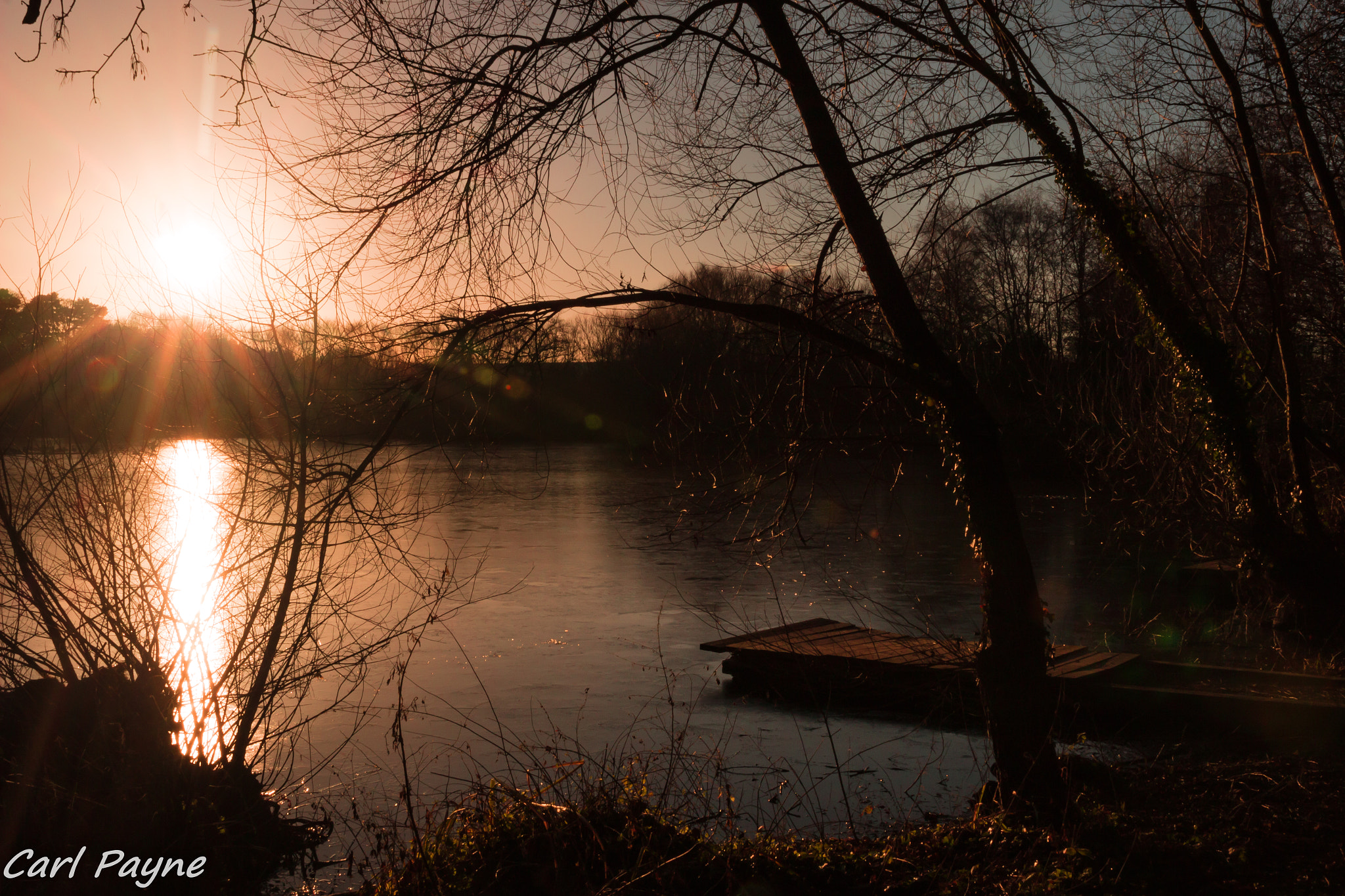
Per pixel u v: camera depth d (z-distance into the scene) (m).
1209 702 8.38
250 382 5.56
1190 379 7.97
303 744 7.97
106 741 5.21
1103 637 12.50
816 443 6.12
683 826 5.46
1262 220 7.74
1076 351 13.79
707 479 6.68
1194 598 14.48
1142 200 7.30
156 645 5.37
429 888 4.68
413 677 10.43
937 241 6.45
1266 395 12.12
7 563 5.24
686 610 14.70
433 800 6.71
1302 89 8.50
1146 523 15.16
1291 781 6.30
